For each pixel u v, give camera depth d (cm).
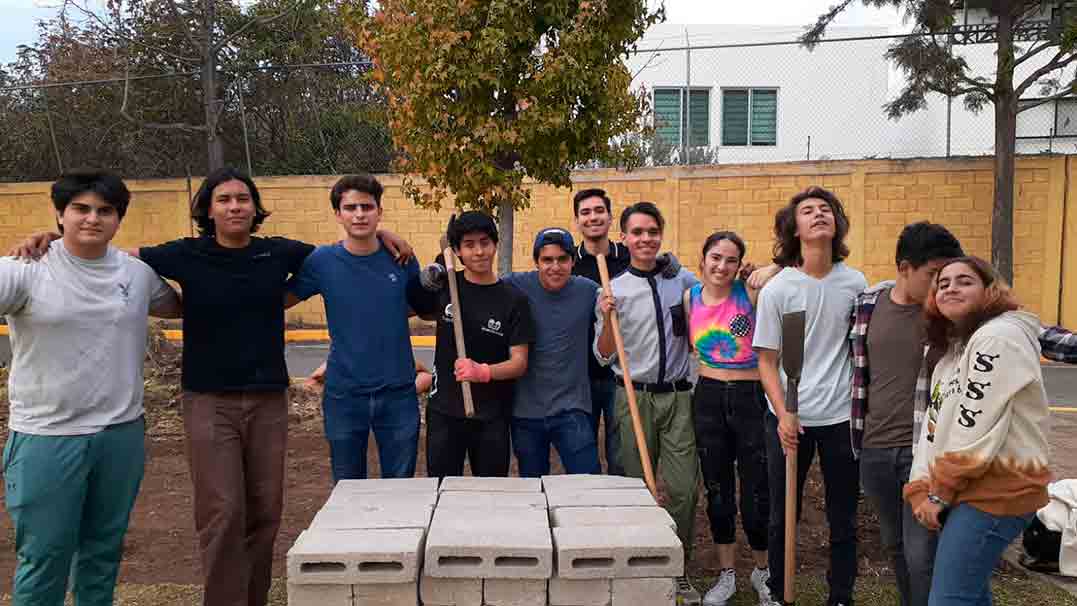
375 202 383
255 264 356
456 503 321
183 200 1455
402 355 392
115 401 327
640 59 1939
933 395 304
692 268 1345
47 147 1659
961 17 1548
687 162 1384
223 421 350
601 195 478
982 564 279
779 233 383
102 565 339
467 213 390
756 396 399
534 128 662
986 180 1255
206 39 1427
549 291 409
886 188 1280
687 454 409
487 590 278
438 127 687
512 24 646
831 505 372
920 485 300
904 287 341
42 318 311
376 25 698
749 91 1950
